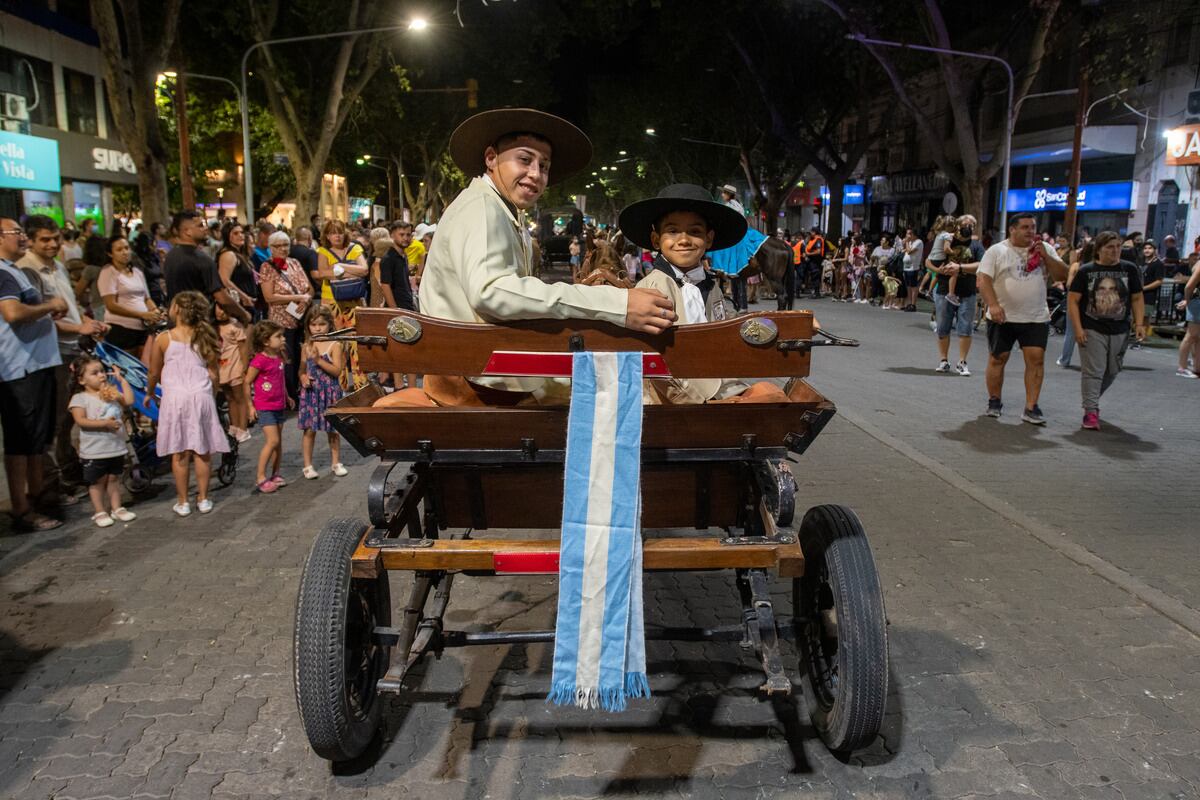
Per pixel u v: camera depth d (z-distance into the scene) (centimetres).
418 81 3556
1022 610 450
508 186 306
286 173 4097
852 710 290
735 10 3139
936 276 1222
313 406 697
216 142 3950
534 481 335
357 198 6800
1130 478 687
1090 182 2859
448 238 287
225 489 678
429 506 348
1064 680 380
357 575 285
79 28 2786
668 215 359
